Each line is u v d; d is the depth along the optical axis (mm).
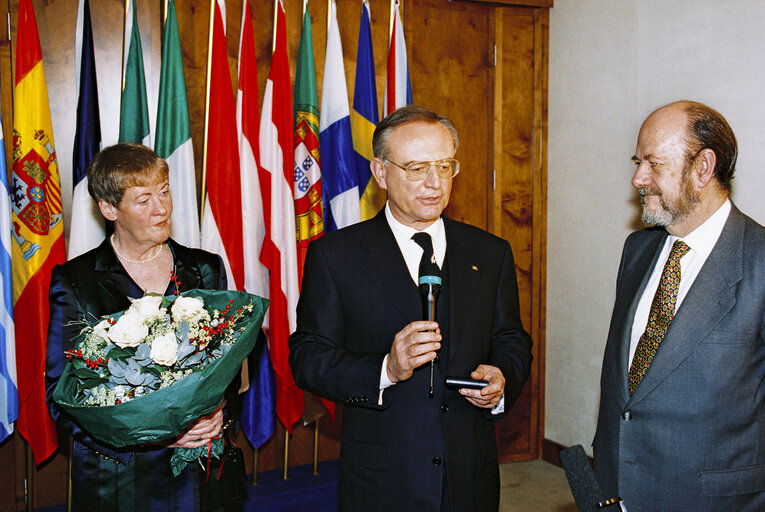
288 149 3318
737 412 1636
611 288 3787
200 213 3477
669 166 1711
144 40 3369
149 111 3385
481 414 1814
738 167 3053
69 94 3238
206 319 1683
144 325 1606
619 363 1839
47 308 2893
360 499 1734
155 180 1891
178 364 1642
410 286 1798
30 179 2865
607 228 3812
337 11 3768
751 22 2967
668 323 1744
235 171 3164
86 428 1619
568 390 4145
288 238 3287
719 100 3129
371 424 1756
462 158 4098
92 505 1773
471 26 4066
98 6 3285
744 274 1661
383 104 3854
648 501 1716
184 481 1831
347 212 3393
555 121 4207
